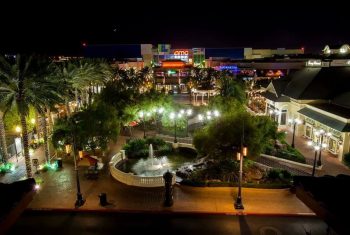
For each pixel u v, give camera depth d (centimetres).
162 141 4159
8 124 4019
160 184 2930
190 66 13500
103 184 3006
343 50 7238
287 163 3647
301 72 5516
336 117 3909
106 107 3669
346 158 3609
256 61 13350
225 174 3041
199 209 2503
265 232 2181
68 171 3350
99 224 2302
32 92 2834
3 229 945
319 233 2167
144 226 2273
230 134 2962
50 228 2248
